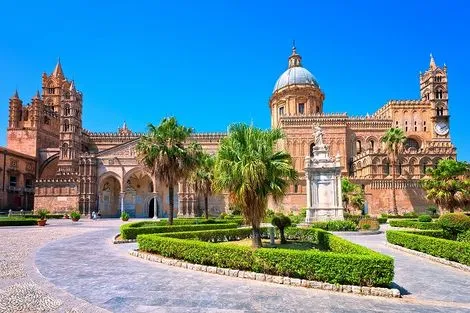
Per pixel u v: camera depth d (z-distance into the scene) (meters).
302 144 82.88
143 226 31.75
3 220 47.19
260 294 11.81
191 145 40.88
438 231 24.11
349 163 85.81
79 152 87.81
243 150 20.91
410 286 13.55
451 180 48.16
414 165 75.62
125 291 12.01
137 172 82.81
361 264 12.49
